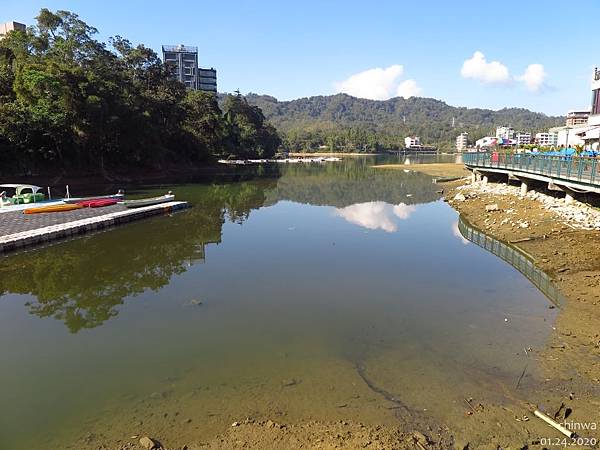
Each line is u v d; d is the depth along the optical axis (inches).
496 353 394.9
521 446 272.1
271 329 459.5
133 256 774.5
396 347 413.1
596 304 486.3
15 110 1576.0
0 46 1866.4
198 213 1253.1
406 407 315.9
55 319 502.9
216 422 301.9
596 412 304.5
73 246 847.7
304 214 1244.5
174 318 494.0
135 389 349.1
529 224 855.7
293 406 319.3
